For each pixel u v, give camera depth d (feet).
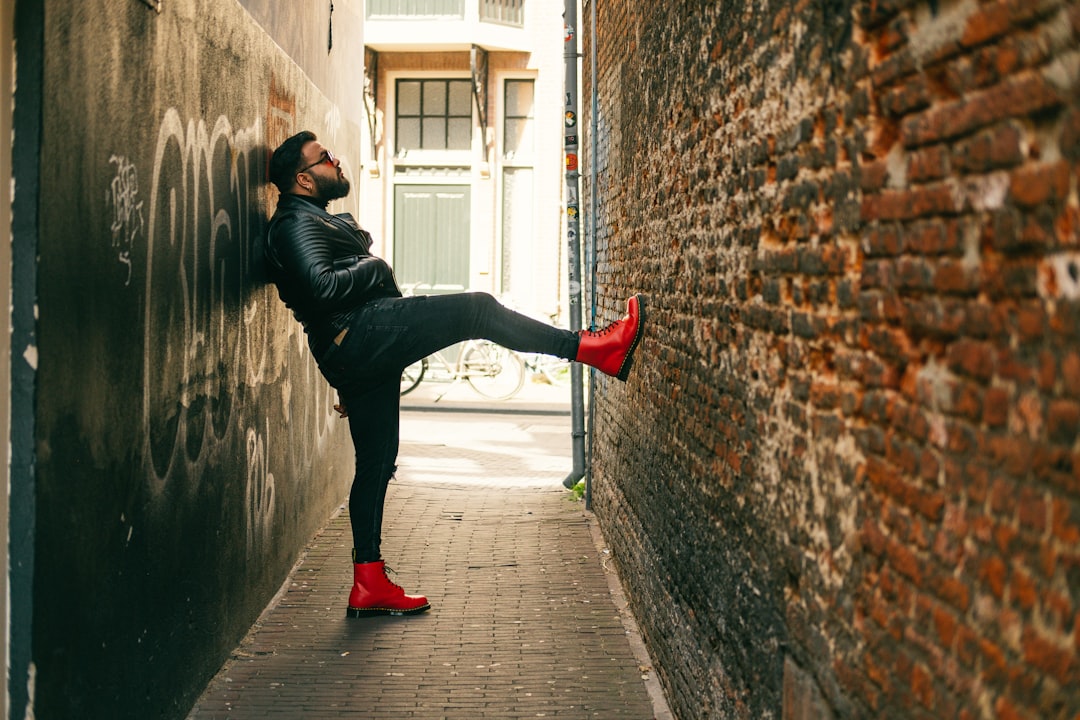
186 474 12.34
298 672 14.03
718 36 10.00
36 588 8.22
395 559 19.86
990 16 4.61
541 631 15.71
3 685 8.17
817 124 7.10
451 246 56.54
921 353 5.53
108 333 9.73
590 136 23.13
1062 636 4.14
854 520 6.53
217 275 13.61
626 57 16.96
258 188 15.94
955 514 5.11
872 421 6.24
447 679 13.79
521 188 56.75
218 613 13.94
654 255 14.08
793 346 7.75
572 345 15.08
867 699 6.26
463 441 35.58
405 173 56.54
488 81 55.83
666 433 13.07
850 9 6.40
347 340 15.26
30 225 8.14
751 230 8.84
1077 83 3.93
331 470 23.59
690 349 11.51
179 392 12.02
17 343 8.16
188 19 12.23
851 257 6.51
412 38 53.72
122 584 10.16
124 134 10.14
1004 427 4.61
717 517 10.18
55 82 8.44
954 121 5.01
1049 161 4.17
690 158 11.43
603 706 12.87
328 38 23.15
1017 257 4.46
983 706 4.80
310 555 20.02
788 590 7.88
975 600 4.90
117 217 9.96
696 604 11.10
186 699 12.46
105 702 9.74
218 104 13.60
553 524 22.72
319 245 15.28
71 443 8.87
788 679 7.84
